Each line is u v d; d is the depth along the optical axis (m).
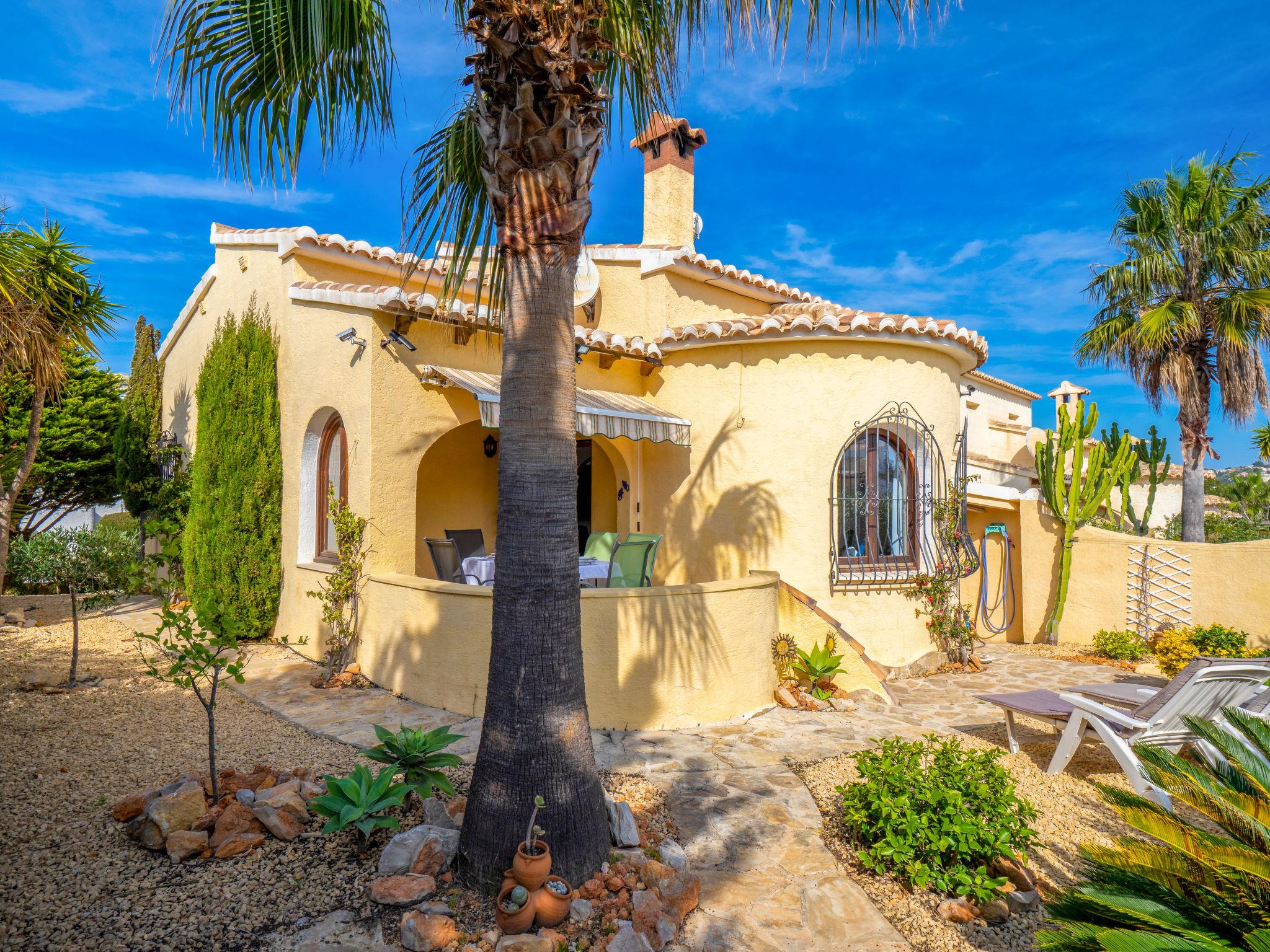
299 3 6.55
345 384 13.70
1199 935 4.10
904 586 15.72
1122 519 26.12
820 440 15.23
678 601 11.35
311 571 14.52
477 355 15.00
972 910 6.20
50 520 33.50
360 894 6.05
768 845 7.42
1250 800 4.82
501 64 6.20
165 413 24.48
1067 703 10.14
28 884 6.08
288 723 10.62
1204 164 22.06
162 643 7.53
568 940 5.47
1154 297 23.22
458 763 7.50
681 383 16.86
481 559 14.08
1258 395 21.81
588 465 21.33
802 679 13.27
